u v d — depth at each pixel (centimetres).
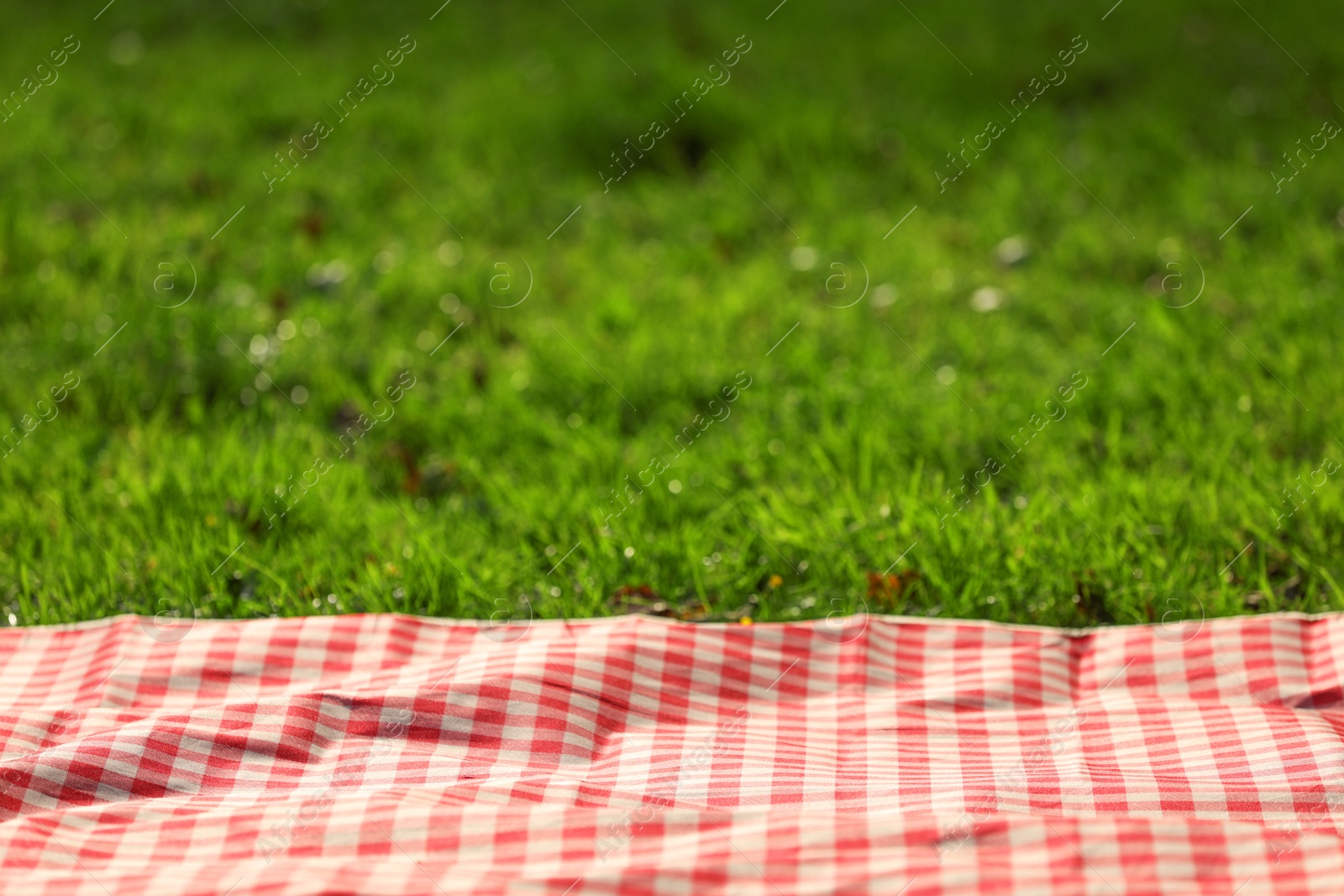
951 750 217
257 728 212
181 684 236
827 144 492
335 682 238
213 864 178
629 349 360
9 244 397
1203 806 195
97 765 200
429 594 266
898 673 242
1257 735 211
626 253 428
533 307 390
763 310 385
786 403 334
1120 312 372
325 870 171
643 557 275
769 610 265
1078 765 209
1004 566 269
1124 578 261
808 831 181
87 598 263
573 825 184
